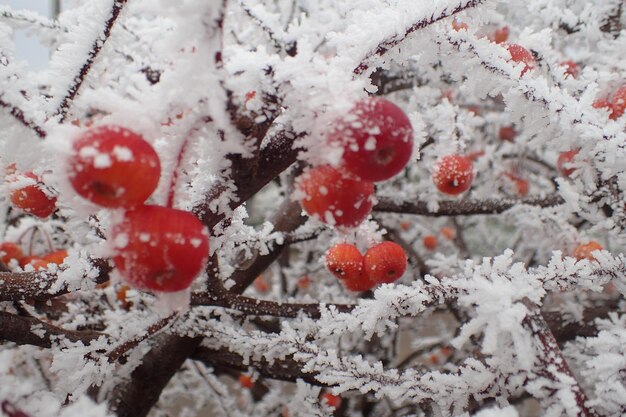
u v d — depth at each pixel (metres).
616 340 0.25
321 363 0.28
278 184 0.66
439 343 0.66
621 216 0.32
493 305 0.22
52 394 0.26
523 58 0.27
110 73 0.33
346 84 0.19
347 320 0.27
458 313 0.50
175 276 0.18
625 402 0.23
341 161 0.18
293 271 0.66
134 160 0.17
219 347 0.39
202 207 0.22
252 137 0.20
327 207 0.20
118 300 0.39
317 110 0.19
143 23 0.39
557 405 0.23
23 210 0.26
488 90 0.26
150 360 0.37
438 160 0.34
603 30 0.44
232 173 0.21
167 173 0.19
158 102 0.18
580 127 0.26
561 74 0.31
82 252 0.26
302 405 0.36
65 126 0.18
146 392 0.37
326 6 0.44
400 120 0.18
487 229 0.85
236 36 0.40
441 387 0.26
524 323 0.23
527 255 0.68
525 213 0.44
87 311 0.38
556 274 0.26
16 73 0.21
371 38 0.21
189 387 0.65
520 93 0.26
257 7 0.35
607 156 0.26
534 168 0.70
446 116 0.39
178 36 0.17
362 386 0.27
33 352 0.35
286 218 0.44
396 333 0.69
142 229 0.18
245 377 0.59
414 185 0.59
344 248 0.31
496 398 0.25
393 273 0.30
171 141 0.19
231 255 0.34
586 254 0.34
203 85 0.18
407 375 0.27
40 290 0.25
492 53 0.25
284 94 0.19
